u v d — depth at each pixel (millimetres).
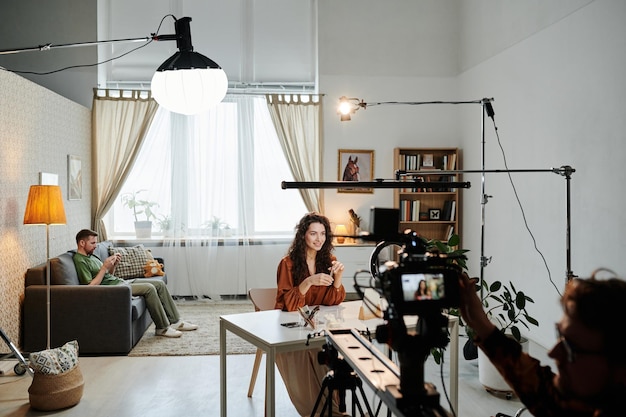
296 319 3355
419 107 7977
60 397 3898
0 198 4852
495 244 6633
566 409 1365
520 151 6051
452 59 8008
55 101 6234
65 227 6508
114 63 7891
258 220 8070
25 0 7551
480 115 7156
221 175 7895
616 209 4438
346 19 7926
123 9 7867
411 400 1516
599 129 4668
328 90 7906
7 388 4340
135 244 7703
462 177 7680
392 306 1573
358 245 7523
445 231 7906
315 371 3414
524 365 1457
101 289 5219
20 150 5289
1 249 4871
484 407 3889
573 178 5043
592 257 4758
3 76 4922
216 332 6066
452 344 3547
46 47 4371
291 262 3664
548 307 5457
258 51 8055
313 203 7863
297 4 8086
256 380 4543
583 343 1191
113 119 7605
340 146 7914
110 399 4125
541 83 5613
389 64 7969
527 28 5895
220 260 7887
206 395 4215
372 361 1862
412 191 7707
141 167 7836
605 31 4578
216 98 4688
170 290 7805
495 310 6570
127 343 5230
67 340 5207
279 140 7875
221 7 7992
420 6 7992
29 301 5203
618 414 1167
